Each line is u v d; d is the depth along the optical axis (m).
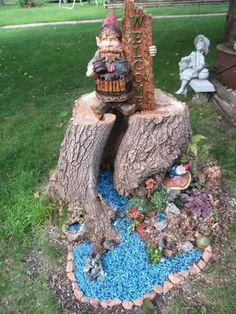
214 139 1.77
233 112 1.86
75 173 1.24
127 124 1.33
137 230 1.23
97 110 1.18
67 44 3.34
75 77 2.54
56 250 1.23
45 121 2.00
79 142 1.20
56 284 1.14
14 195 1.45
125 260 1.17
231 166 1.58
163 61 2.67
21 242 1.27
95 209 1.24
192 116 1.97
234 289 1.09
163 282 1.11
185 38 3.17
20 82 2.53
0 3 7.29
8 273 1.18
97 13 5.11
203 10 4.51
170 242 1.19
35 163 1.64
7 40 3.69
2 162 1.65
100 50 1.12
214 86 2.09
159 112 1.23
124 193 1.32
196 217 1.25
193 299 1.07
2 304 1.10
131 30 1.14
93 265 1.14
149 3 5.01
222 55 2.07
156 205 1.27
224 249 1.21
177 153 1.27
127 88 1.15
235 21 2.47
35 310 1.07
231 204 1.38
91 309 1.07
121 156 1.27
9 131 1.92
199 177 1.34
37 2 6.60
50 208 1.35
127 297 1.08
